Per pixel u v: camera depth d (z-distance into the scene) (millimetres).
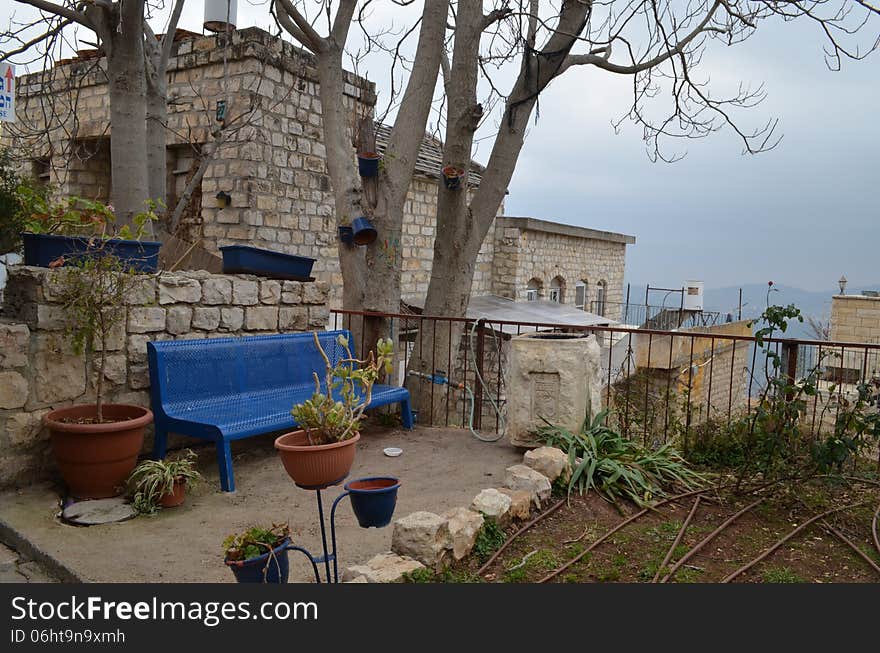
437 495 4227
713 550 3717
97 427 3854
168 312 4867
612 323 16281
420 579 2945
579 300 19859
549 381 5082
